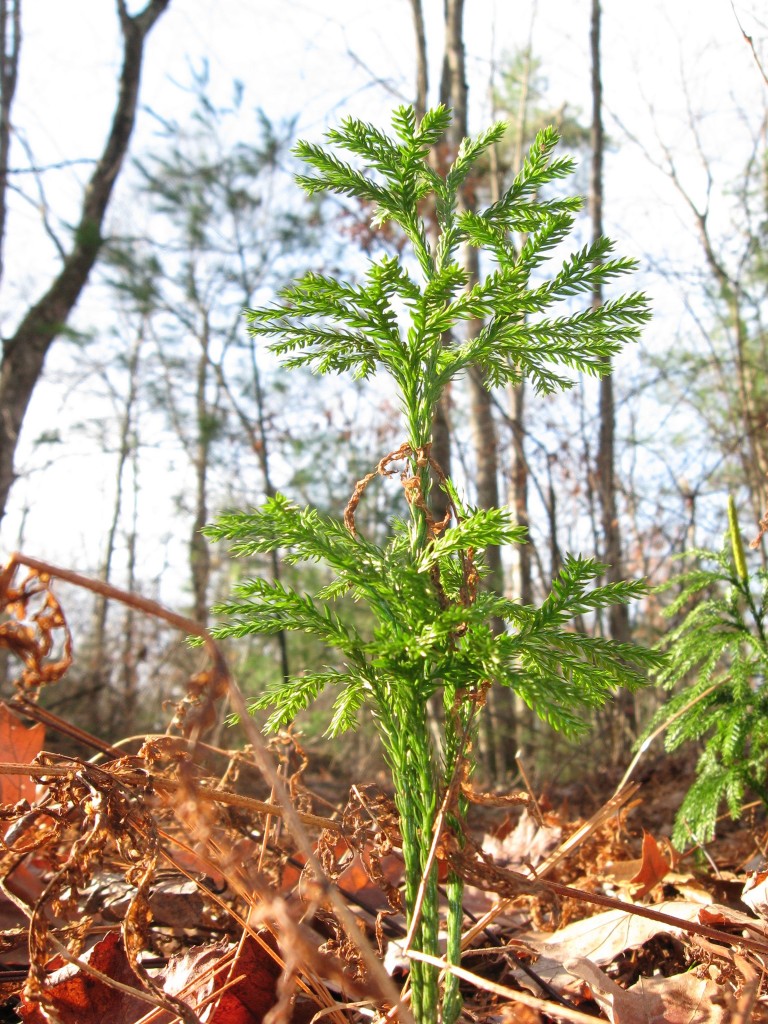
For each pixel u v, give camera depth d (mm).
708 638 371
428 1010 163
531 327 195
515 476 1319
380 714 180
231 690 142
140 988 204
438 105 188
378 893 307
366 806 197
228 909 192
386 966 238
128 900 264
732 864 378
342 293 177
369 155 197
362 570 171
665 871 311
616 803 265
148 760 178
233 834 253
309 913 138
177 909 266
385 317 182
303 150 195
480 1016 214
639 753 266
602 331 196
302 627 177
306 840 138
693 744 743
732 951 210
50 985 196
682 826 362
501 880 167
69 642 162
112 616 2057
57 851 240
